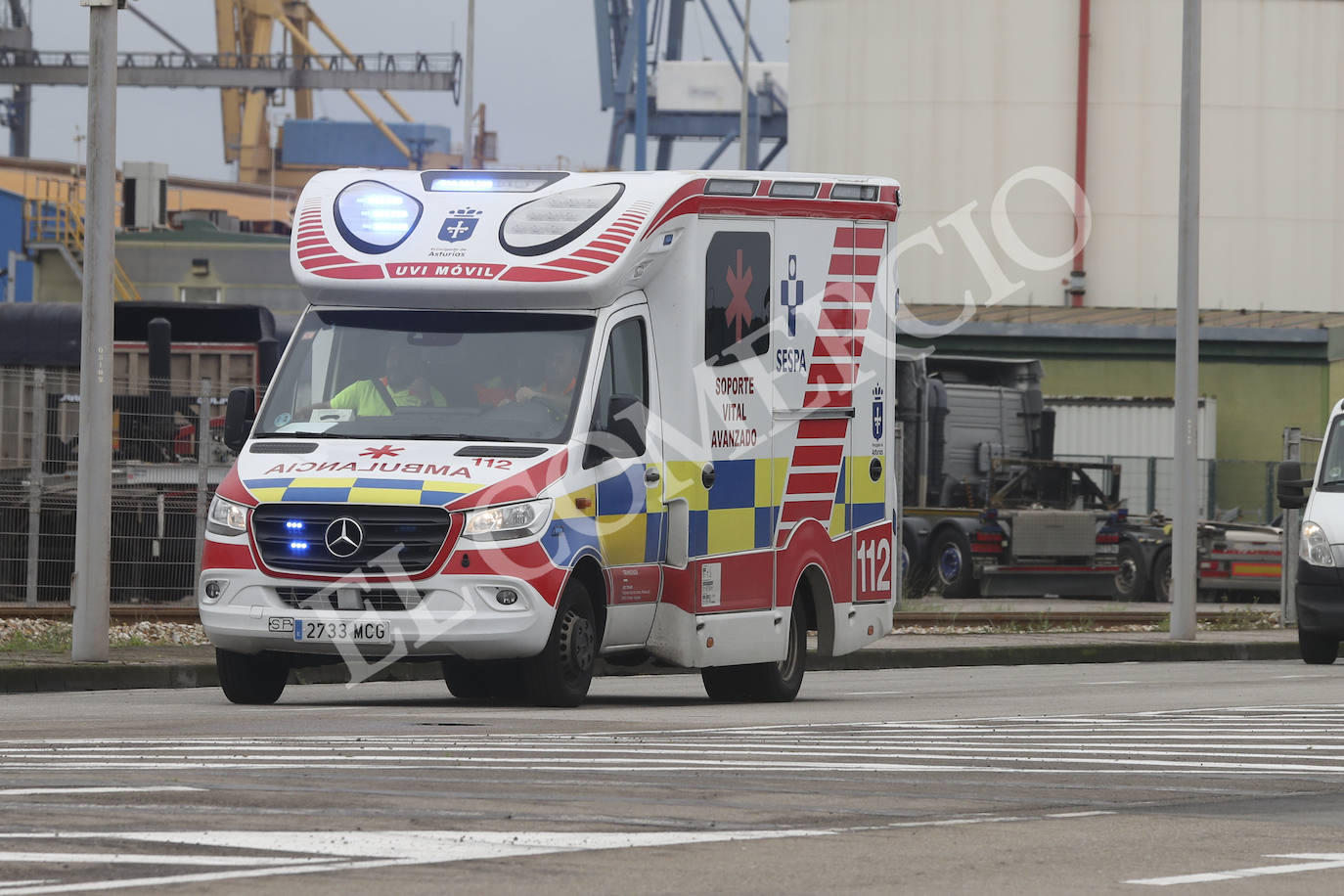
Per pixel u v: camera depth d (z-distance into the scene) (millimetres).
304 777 26875
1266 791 28016
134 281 199500
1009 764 30531
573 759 29672
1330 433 68875
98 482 50250
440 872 19938
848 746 32750
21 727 35344
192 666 50844
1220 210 172250
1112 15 171125
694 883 19672
